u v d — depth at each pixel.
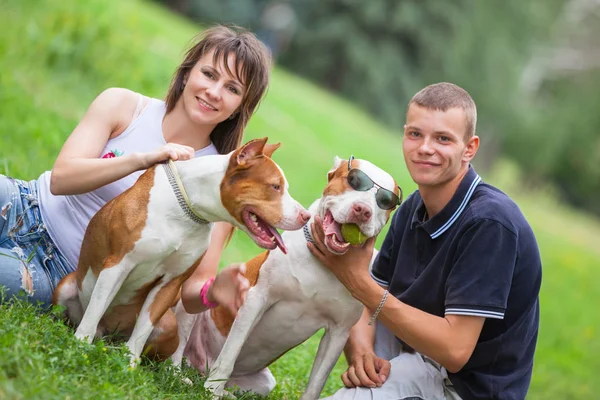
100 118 5.89
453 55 42.22
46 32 12.83
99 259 5.37
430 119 5.41
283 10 43.16
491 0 43.75
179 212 5.24
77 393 4.39
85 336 5.12
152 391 4.93
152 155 5.35
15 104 10.42
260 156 5.21
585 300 18.39
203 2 40.47
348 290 5.48
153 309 5.41
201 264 5.99
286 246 5.65
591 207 58.00
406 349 6.07
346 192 5.30
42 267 5.76
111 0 17.34
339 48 41.56
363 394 5.60
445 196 5.59
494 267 5.30
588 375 12.88
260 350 5.98
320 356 5.85
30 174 8.62
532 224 25.55
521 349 5.54
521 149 51.56
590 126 54.50
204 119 5.94
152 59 15.43
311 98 24.50
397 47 41.91
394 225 6.16
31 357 4.48
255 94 6.13
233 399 5.67
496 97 44.34
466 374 5.56
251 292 5.62
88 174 5.47
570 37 56.06
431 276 5.59
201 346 6.21
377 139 24.36
